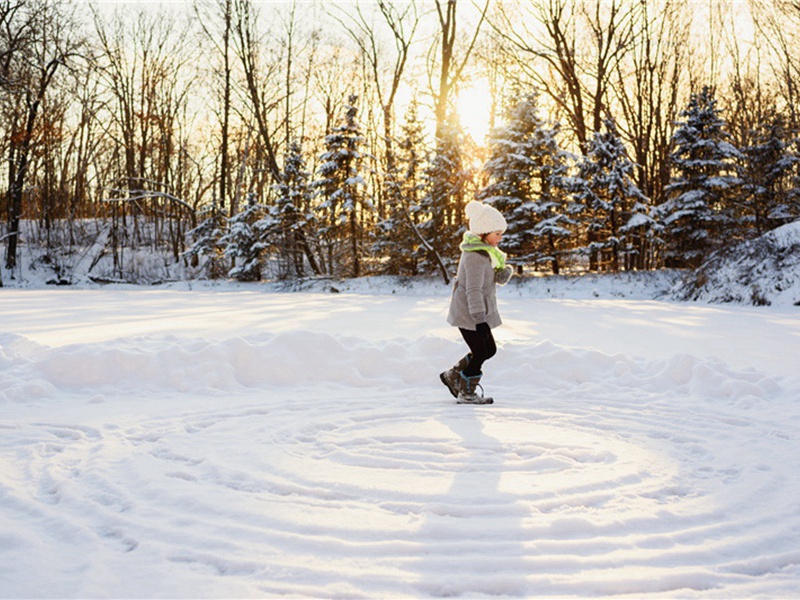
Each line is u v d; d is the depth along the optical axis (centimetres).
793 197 2795
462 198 2725
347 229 2905
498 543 268
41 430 455
